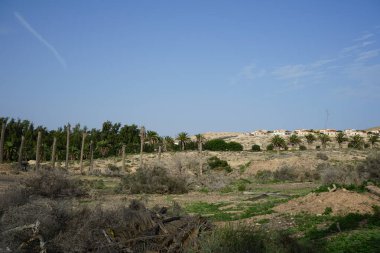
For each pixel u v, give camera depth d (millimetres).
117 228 9906
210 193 29188
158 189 29094
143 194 27719
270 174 45219
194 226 10094
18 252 8680
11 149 68250
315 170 44438
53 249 9164
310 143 103062
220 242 8969
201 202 22719
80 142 80250
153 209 12508
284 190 29938
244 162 61344
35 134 77625
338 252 9828
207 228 10297
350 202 15352
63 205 10430
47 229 9383
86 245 9211
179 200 24062
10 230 9008
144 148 89188
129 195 27562
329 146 105562
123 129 90875
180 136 90562
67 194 23516
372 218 13469
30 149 74750
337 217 14016
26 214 9594
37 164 43438
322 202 15977
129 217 10281
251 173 49500
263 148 105875
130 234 9828
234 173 48281
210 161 55250
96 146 83750
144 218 10352
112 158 78000
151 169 30875
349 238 11102
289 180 42062
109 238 9398
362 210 14586
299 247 9336
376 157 33312
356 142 93188
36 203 10352
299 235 12133
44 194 22734
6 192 14445
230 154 76750
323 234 11898
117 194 28172
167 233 9945
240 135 153250
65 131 82875
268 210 16672
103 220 9969
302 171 43812
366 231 11938
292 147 102562
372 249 9930
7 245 8711
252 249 8727
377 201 15508
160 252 9477
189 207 20391
